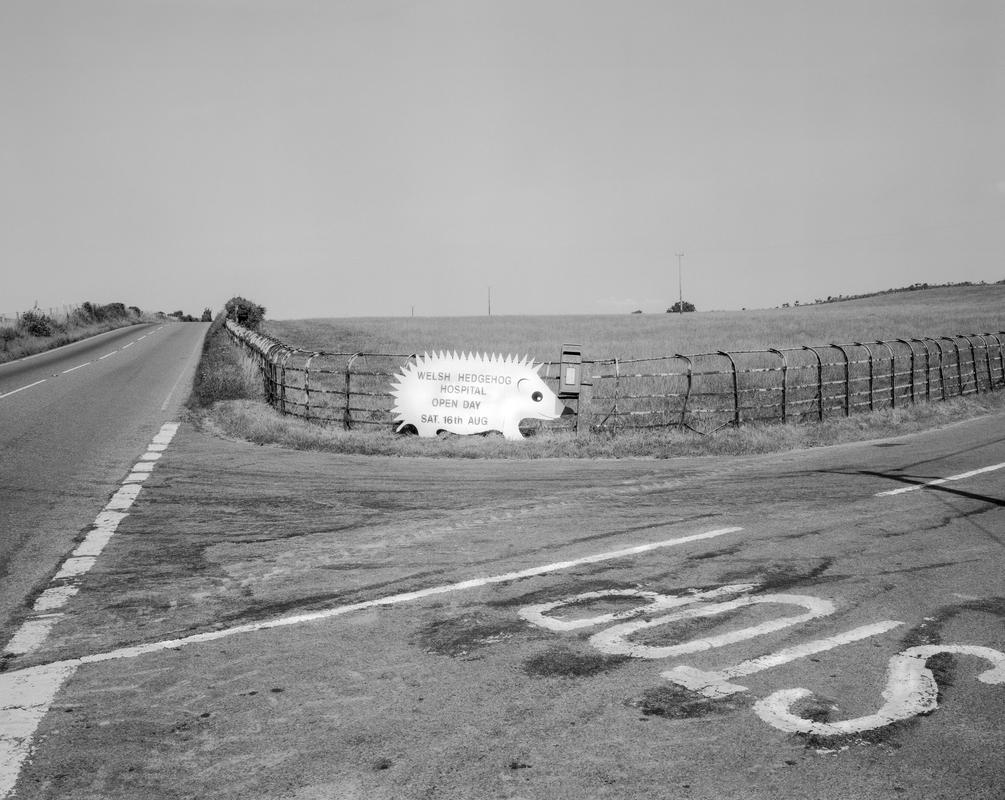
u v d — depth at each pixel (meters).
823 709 4.28
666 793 3.49
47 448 14.62
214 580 6.86
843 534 8.27
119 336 60.84
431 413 16.81
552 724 4.14
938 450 14.71
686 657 5.02
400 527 8.77
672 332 54.72
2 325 50.69
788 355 32.28
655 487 11.21
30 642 5.45
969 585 6.52
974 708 4.28
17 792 3.57
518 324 75.31
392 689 4.60
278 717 4.27
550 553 7.61
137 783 3.63
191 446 15.10
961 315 65.00
